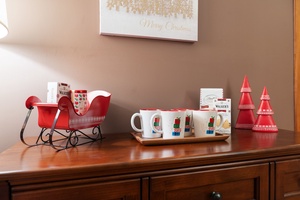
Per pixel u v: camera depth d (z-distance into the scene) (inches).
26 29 36.9
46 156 24.2
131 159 22.8
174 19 43.9
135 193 22.4
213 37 48.2
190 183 24.5
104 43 40.8
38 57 37.5
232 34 49.7
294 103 54.7
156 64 44.1
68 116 27.8
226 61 49.3
